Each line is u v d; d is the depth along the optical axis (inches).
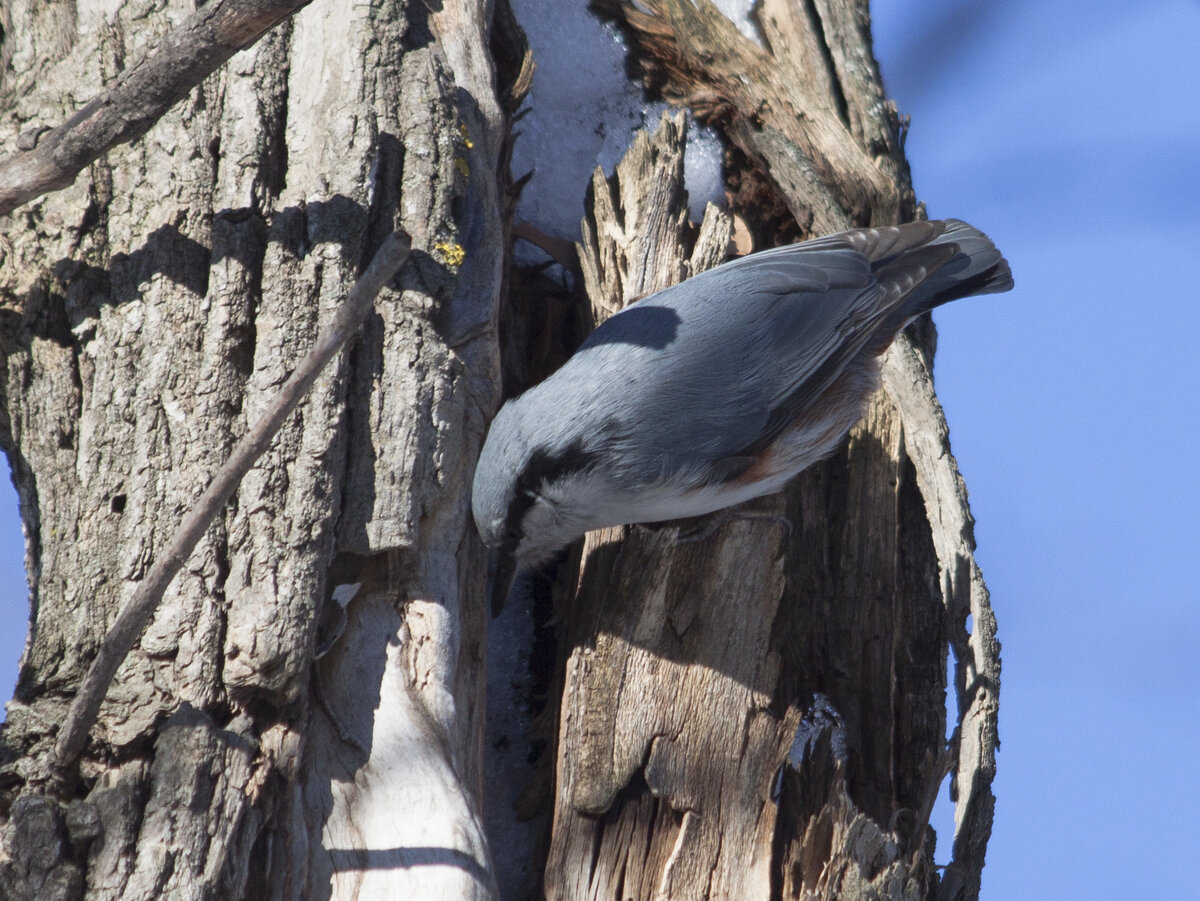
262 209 242.5
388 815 195.6
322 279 235.8
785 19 380.2
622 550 277.0
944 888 268.1
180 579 203.9
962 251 352.2
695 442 273.3
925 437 312.2
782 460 289.6
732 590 271.6
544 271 331.3
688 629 266.4
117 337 226.7
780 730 260.2
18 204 224.1
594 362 275.0
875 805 270.8
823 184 347.9
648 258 311.4
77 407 224.1
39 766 185.3
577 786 249.3
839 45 375.6
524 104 346.6
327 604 216.4
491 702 277.0
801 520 302.4
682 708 257.0
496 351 257.3
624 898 243.1
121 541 208.1
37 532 219.0
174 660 198.1
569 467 261.1
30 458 222.1
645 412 270.1
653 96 358.6
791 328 295.3
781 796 254.8
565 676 266.2
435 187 256.1
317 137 253.9
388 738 204.2
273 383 223.1
